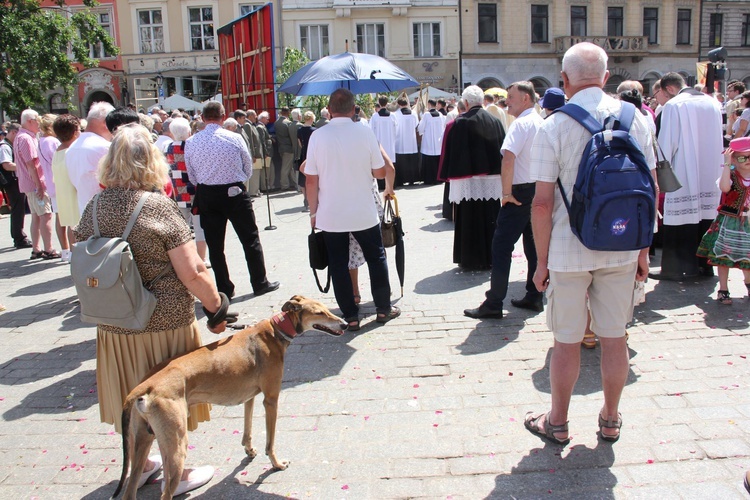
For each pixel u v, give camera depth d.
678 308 5.46
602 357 3.31
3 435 3.80
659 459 3.24
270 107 14.48
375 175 5.25
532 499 2.97
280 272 7.34
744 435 3.44
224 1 32.66
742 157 5.19
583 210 2.93
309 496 3.07
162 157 2.90
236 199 6.10
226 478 3.25
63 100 25.83
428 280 6.72
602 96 3.13
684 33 37.62
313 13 32.94
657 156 4.94
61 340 5.44
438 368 4.48
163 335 2.88
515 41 35.16
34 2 23.77
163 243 2.74
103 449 3.62
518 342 4.89
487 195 6.73
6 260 8.71
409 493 3.06
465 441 3.50
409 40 33.91
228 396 2.98
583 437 3.48
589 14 35.97
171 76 33.19
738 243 5.34
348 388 4.23
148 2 32.66
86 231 2.77
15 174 9.31
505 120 10.05
